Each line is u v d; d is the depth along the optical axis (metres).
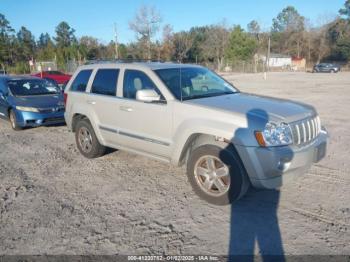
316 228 3.78
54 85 11.12
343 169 5.60
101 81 6.09
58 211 4.31
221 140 4.32
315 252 3.35
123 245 3.53
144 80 5.25
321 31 78.50
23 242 3.61
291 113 4.32
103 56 74.38
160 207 4.38
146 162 6.19
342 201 4.41
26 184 5.26
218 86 5.58
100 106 5.93
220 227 3.85
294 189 4.82
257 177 3.99
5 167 6.12
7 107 9.67
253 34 79.88
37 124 9.23
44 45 102.81
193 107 4.53
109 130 5.81
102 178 5.45
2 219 4.12
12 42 80.88
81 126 6.54
